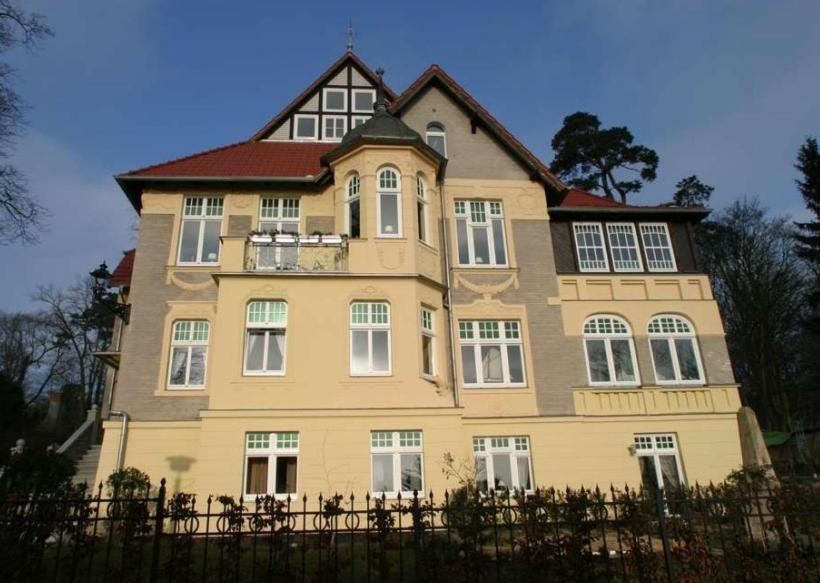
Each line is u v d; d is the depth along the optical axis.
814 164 35.22
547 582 6.70
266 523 6.41
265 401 13.48
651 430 16.53
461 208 18.58
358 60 23.28
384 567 6.46
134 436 14.97
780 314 38.69
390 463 13.46
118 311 17.00
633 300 18.12
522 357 17.03
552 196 19.27
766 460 15.74
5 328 48.75
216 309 15.37
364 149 16.72
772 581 7.00
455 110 19.75
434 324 15.88
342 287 14.81
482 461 15.84
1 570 5.88
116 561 8.42
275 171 18.47
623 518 6.98
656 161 41.00
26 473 12.12
